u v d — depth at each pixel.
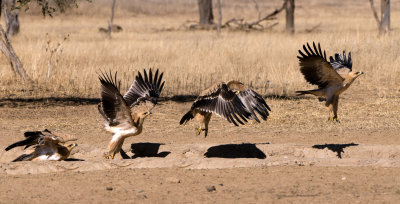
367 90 27.77
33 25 74.44
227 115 12.70
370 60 34.34
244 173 12.89
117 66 32.78
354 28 67.44
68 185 11.76
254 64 34.62
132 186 11.64
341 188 11.39
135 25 81.88
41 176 12.71
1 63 33.88
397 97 25.66
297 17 95.50
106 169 13.52
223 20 95.50
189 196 10.80
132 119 13.14
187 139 17.83
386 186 11.54
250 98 13.26
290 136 18.20
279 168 13.42
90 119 21.19
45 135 13.58
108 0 103.69
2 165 13.12
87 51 38.28
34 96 25.80
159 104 24.39
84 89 27.59
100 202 10.41
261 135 18.44
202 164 13.73
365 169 13.28
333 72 13.20
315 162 13.89
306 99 25.20
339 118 21.20
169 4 113.00
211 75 30.83
